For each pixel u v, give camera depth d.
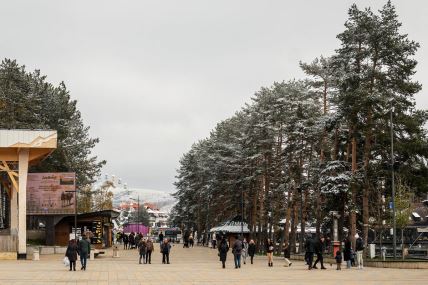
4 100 66.56
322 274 32.56
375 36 47.44
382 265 39.69
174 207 146.88
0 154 53.12
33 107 70.12
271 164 68.88
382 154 50.81
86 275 31.59
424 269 37.12
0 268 37.56
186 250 81.56
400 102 48.12
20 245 50.75
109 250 73.06
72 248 35.44
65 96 78.88
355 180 47.22
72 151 78.25
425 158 51.88
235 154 77.81
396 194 52.22
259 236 73.62
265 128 66.94
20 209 51.62
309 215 69.00
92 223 71.56
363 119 48.69
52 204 64.00
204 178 102.31
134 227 116.62
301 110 61.31
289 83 67.88
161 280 28.42
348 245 38.69
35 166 74.25
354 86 47.81
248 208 79.25
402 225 52.97
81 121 83.69
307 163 61.72
